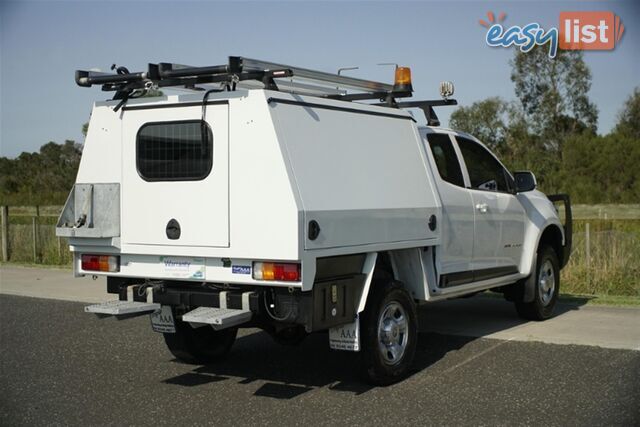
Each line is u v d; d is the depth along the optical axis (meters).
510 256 8.68
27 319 9.94
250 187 5.66
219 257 5.79
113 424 5.54
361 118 6.46
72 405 6.02
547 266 9.47
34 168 39.59
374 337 6.24
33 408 5.95
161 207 6.04
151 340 8.56
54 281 13.61
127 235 6.19
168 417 5.69
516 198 8.82
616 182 42.97
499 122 53.06
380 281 6.47
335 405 5.93
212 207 5.82
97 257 6.36
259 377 6.86
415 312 6.76
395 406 5.87
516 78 53.81
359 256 6.15
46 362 7.51
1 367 7.32
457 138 8.05
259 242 5.61
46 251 17.55
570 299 11.08
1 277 14.20
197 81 5.97
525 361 7.24
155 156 6.09
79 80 6.33
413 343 6.70
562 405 5.81
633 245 13.16
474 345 7.99
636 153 42.97
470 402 5.93
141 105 6.16
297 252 5.45
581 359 7.29
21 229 18.59
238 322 5.71
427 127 7.61
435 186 7.23
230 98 5.78
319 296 5.72
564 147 47.12
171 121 6.02
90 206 6.29
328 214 5.73
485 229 8.08
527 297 9.12
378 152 6.56
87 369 7.21
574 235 14.21
